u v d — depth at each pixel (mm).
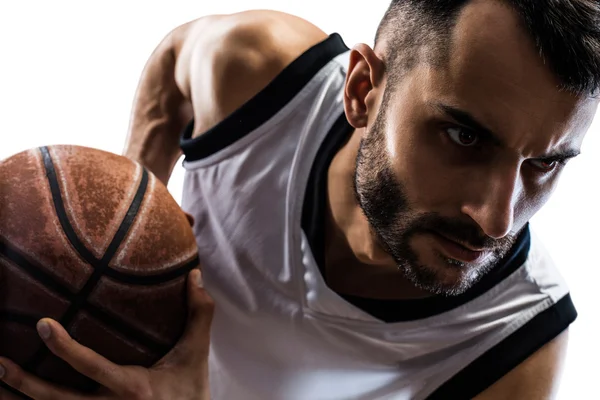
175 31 1166
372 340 1013
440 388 1029
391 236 836
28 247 767
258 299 1024
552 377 998
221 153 1009
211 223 1044
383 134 816
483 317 992
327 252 974
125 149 1183
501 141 720
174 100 1156
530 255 1005
